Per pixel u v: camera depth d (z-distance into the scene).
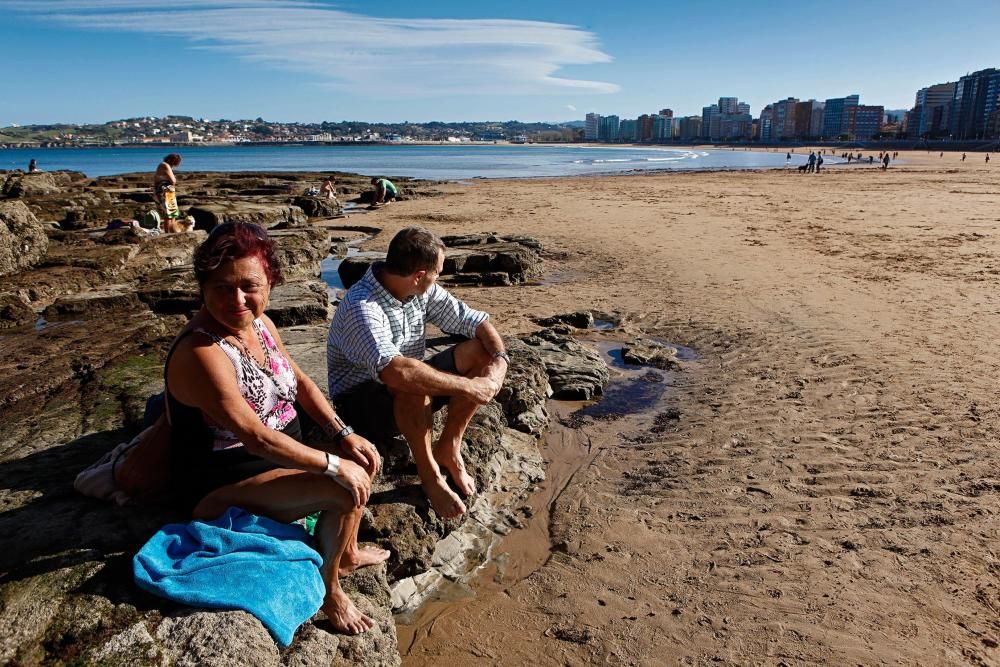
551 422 6.00
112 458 3.21
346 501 2.81
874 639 3.33
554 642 3.43
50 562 2.65
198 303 7.86
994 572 3.78
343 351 3.71
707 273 11.53
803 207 21.36
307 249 11.86
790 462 5.11
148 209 14.76
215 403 2.63
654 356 7.54
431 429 3.79
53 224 14.44
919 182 33.28
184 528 2.72
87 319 6.88
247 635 2.40
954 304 9.13
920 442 5.33
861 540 4.11
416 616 3.63
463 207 23.05
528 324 8.94
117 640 2.32
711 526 4.35
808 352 7.46
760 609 3.58
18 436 3.88
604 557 4.08
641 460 5.28
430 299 4.01
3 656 2.23
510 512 4.57
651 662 3.27
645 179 39.50
